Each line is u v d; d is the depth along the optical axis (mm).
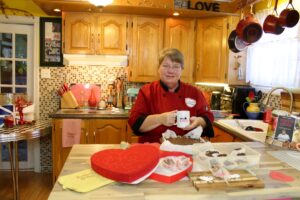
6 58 3377
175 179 1027
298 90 1926
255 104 2684
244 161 1172
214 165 1123
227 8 2955
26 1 3252
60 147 2859
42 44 3328
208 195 920
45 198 2793
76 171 1098
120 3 2756
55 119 2834
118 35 3094
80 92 3398
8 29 3340
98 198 885
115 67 3445
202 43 3178
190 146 1288
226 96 3084
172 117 1516
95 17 3041
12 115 2598
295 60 2457
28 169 3545
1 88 3412
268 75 2820
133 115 1718
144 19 3119
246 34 2057
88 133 2893
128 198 888
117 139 2939
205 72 3180
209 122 1704
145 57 3162
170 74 1693
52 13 3191
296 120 1527
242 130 2178
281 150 1503
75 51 3053
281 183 1031
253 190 967
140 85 3494
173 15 3119
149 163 1034
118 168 1018
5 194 2869
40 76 3367
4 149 3475
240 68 3072
